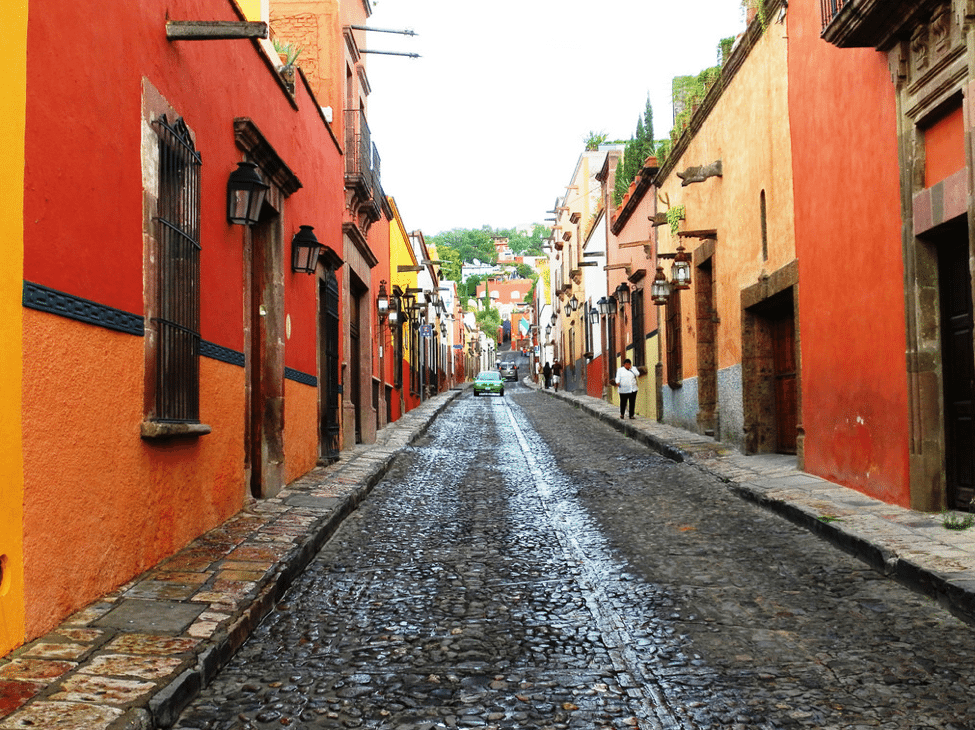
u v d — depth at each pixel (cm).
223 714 402
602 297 2983
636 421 2116
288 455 1054
